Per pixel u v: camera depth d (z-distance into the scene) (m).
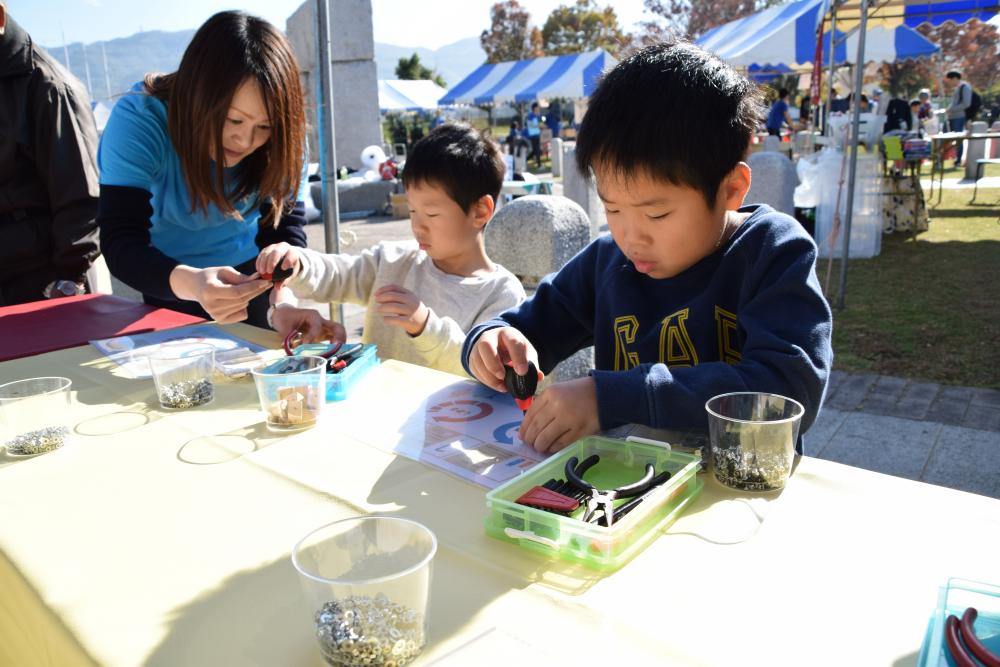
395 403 1.57
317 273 2.25
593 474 1.15
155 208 2.43
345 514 1.06
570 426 1.26
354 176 14.34
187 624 0.81
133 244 2.16
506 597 0.84
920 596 0.82
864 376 4.44
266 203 2.58
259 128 2.18
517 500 1.00
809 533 0.97
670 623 0.78
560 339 1.80
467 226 2.31
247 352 1.88
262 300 2.71
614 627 0.78
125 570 0.93
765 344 1.25
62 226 3.01
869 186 7.66
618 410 1.24
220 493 1.14
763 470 1.09
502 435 1.37
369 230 11.12
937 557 0.90
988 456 3.30
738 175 1.36
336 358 1.74
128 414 1.54
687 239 1.36
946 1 8.58
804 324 1.27
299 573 0.75
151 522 1.05
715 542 0.96
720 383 1.22
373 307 2.45
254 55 2.07
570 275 1.85
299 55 11.19
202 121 2.08
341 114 15.00
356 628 0.71
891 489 1.09
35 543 1.00
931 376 4.39
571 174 8.28
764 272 1.37
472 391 1.63
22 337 2.19
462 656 0.73
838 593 0.83
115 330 2.25
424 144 2.27
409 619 0.72
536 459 1.25
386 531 0.81
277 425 1.42
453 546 0.97
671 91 1.25
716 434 1.13
